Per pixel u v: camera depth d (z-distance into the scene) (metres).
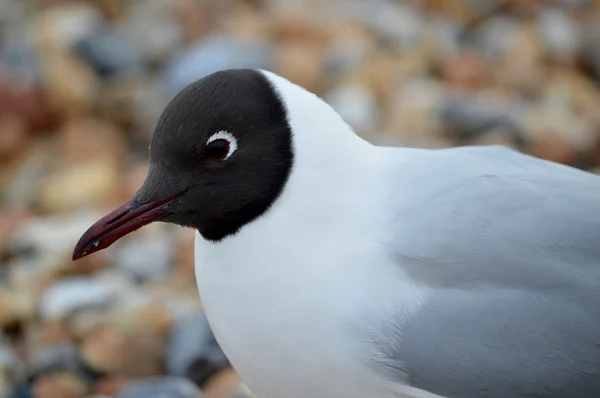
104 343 11.25
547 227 8.28
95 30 17.27
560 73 17.20
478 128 15.15
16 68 16.72
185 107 8.40
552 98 16.30
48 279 12.39
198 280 8.70
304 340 8.27
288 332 8.28
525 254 8.20
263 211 8.34
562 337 8.07
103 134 15.60
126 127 16.14
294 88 8.41
